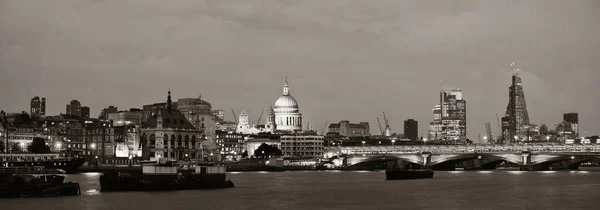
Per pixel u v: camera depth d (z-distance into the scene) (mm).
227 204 191000
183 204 188750
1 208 176000
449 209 181750
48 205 182875
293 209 181375
